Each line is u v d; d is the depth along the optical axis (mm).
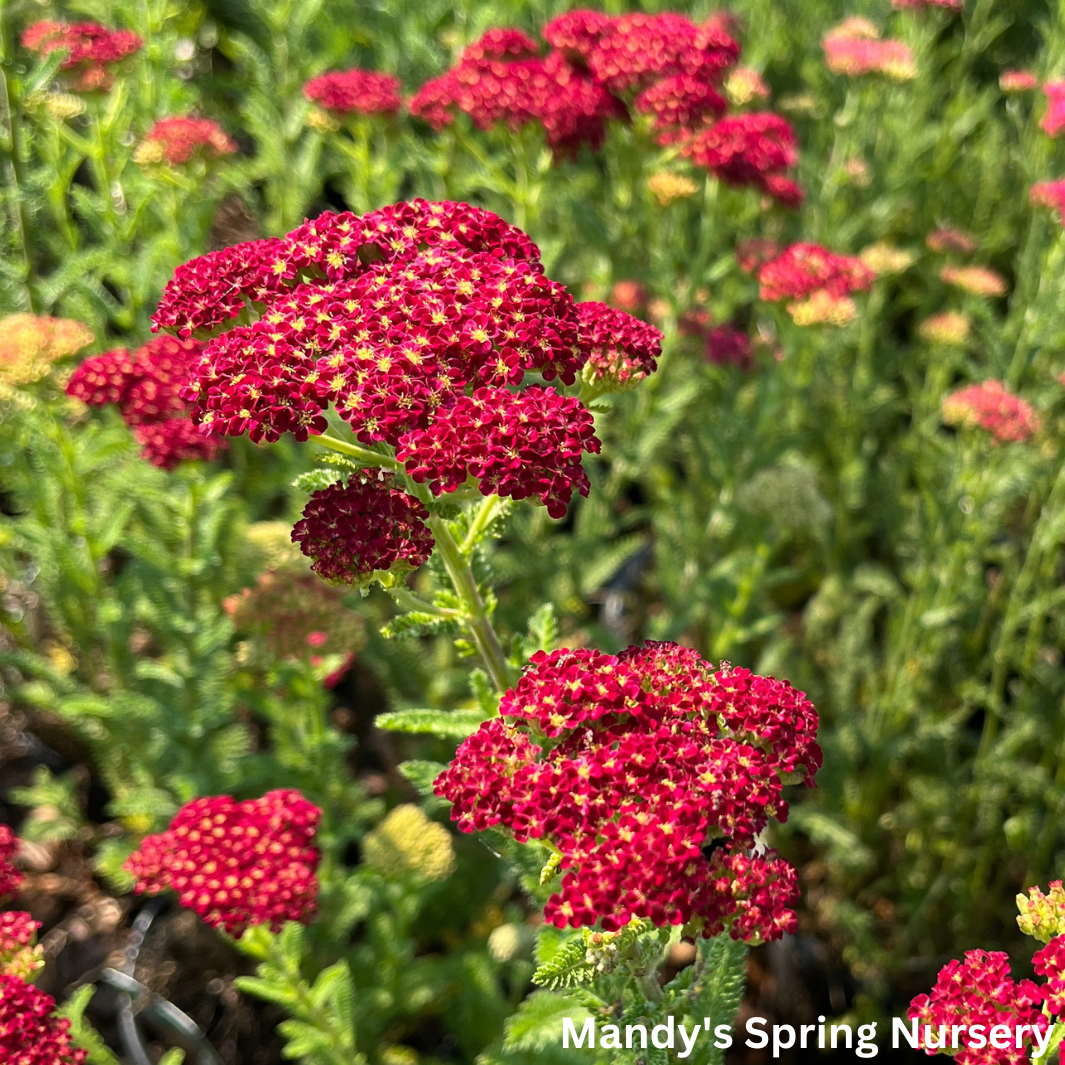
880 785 395
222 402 201
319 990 267
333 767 343
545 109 345
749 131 378
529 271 219
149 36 405
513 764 189
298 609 301
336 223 231
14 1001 212
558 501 193
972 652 426
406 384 198
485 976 326
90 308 369
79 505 326
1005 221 532
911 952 392
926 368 536
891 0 571
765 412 390
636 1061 195
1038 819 388
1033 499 421
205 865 240
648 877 171
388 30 500
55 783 369
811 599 482
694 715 195
